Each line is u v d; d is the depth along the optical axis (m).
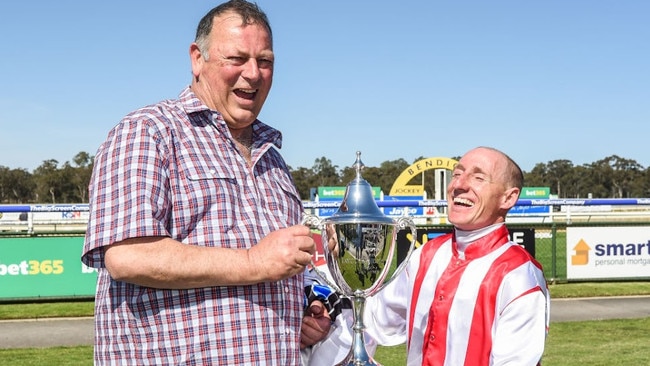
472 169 3.03
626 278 12.12
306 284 2.96
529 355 2.76
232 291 2.26
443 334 2.95
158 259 2.08
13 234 10.12
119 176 2.16
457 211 3.04
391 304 3.26
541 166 89.62
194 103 2.40
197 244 2.26
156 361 2.21
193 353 2.21
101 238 2.11
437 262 3.12
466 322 2.90
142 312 2.21
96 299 2.36
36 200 74.69
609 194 87.38
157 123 2.28
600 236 12.07
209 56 2.42
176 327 2.21
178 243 2.14
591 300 10.59
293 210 2.63
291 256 2.13
